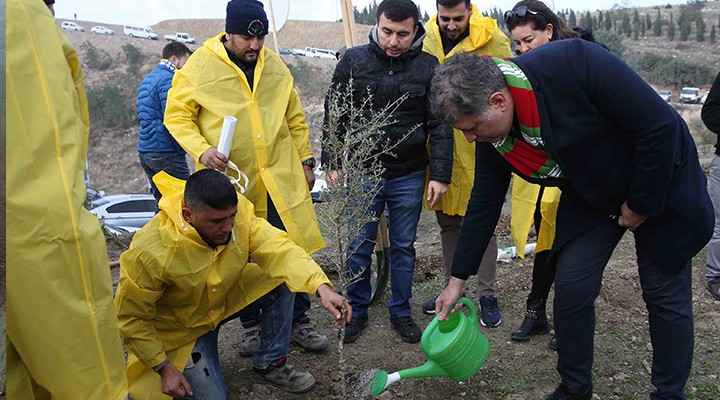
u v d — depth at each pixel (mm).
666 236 2656
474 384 3375
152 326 2900
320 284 2881
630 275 4543
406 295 3852
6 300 1909
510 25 3469
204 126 3459
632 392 3277
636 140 2428
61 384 1965
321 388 3371
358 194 3271
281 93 3631
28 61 1873
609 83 2379
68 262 1898
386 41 3539
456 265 3004
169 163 5852
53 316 1905
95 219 2020
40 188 1858
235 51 3461
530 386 3348
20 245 1854
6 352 2000
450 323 3104
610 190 2611
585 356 2879
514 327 4000
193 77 3441
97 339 1985
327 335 3992
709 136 14023
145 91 5707
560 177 2654
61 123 1912
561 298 2826
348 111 3650
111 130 41438
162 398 2936
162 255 2770
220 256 2938
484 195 2920
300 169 3693
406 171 3744
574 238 2812
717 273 4332
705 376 3398
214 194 2668
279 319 3271
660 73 49156
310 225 3615
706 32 75750
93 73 47031
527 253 5215
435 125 3723
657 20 76062
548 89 2430
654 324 2807
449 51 4074
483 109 2387
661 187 2467
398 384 3395
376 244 4227
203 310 3021
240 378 3512
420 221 7230
